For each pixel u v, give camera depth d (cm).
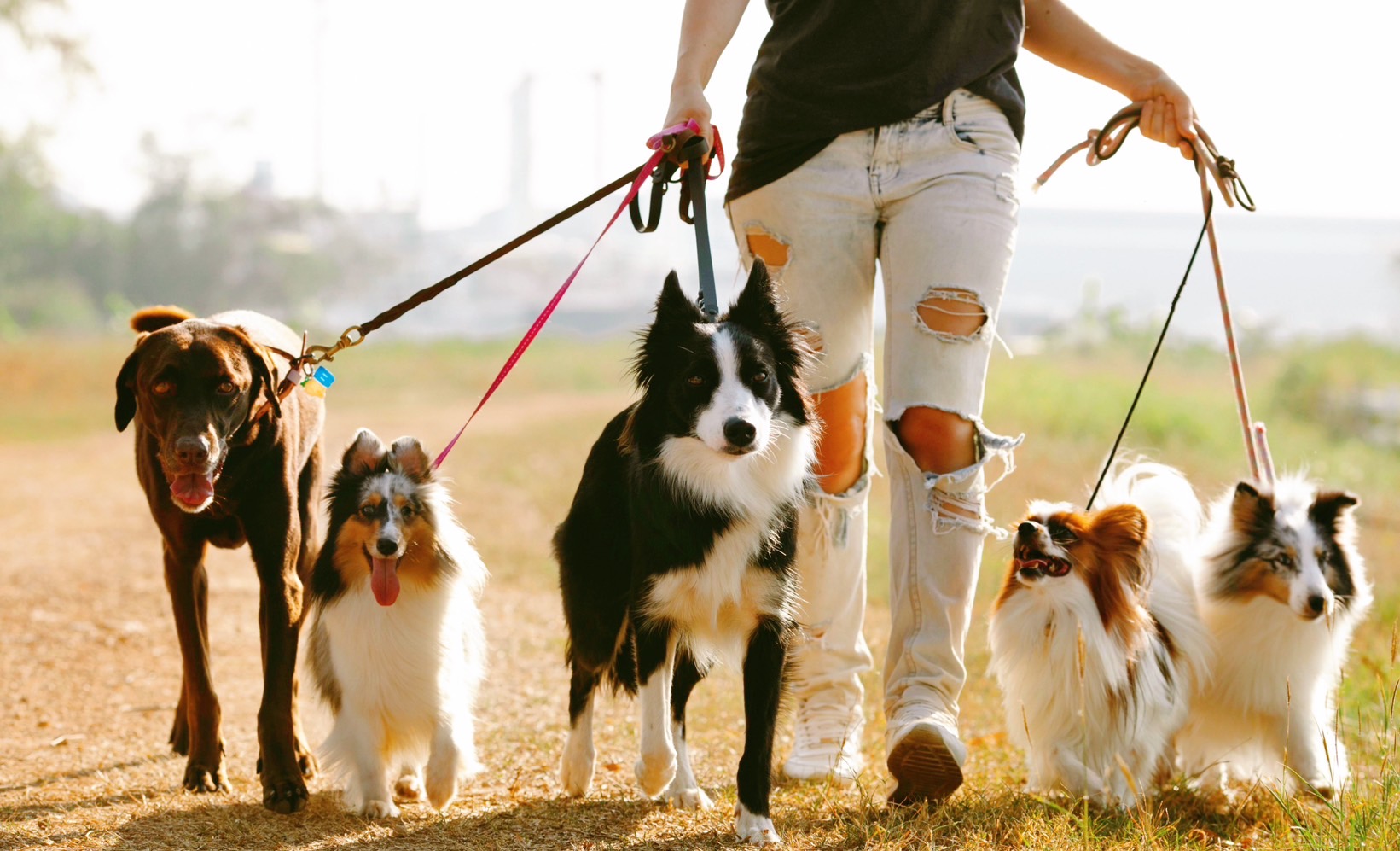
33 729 520
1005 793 420
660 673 386
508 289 8712
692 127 417
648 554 379
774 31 437
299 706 509
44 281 5778
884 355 429
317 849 355
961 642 416
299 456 454
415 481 417
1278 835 381
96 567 917
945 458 415
